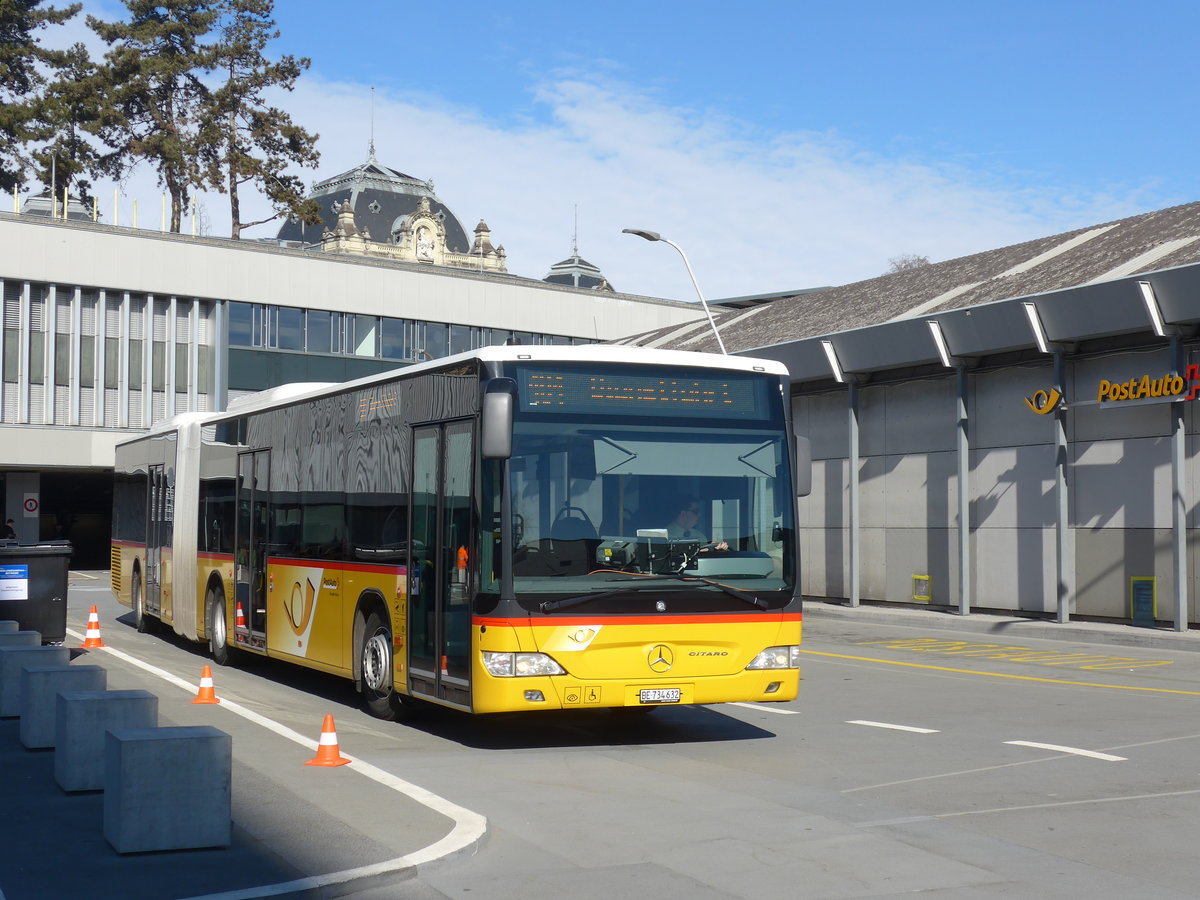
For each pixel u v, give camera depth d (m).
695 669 10.84
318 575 14.36
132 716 8.78
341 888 6.42
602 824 8.12
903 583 31.02
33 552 16.14
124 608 31.56
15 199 53.53
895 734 12.06
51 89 66.50
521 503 10.59
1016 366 27.83
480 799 8.91
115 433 51.16
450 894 6.48
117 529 25.50
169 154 64.94
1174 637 22.47
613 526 10.81
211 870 6.61
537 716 13.25
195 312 54.59
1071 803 8.78
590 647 10.58
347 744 11.31
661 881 6.76
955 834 7.84
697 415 11.26
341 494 13.84
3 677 12.25
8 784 8.95
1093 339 25.72
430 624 11.61
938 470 30.09
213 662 18.34
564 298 65.19
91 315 52.19
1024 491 27.66
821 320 36.88
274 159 69.00
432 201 152.75
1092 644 23.45
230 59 68.38
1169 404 24.50
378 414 13.04
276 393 16.59
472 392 11.03
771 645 11.14
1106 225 34.09
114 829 6.98
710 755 10.85
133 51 65.81
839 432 33.50
